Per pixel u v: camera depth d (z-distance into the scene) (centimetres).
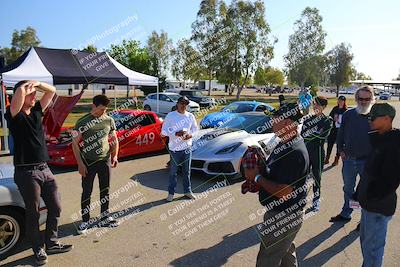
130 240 387
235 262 339
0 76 846
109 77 1029
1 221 338
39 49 992
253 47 2728
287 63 3036
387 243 379
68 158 681
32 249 350
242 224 431
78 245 373
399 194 559
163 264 335
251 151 258
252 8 2662
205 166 605
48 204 343
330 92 5769
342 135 426
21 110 316
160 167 731
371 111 277
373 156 282
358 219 447
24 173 321
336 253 360
